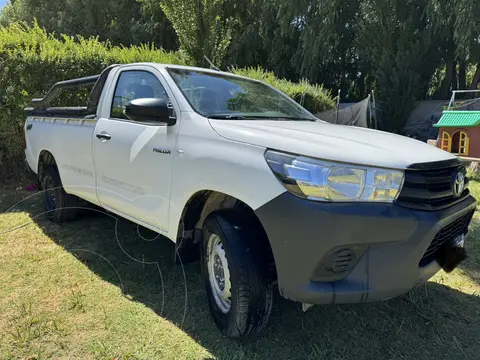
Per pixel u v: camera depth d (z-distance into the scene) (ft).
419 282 6.95
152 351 7.50
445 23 54.95
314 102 38.37
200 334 8.07
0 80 20.49
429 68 64.64
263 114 10.21
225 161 7.47
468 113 29.84
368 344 7.86
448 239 7.64
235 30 67.82
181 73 10.39
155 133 9.38
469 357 7.54
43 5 92.22
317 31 62.08
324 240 6.23
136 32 81.51
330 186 6.32
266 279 7.29
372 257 6.46
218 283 8.25
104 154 11.05
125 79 11.38
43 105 16.85
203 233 8.43
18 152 21.39
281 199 6.52
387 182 6.49
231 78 11.62
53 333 7.95
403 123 61.00
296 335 8.07
